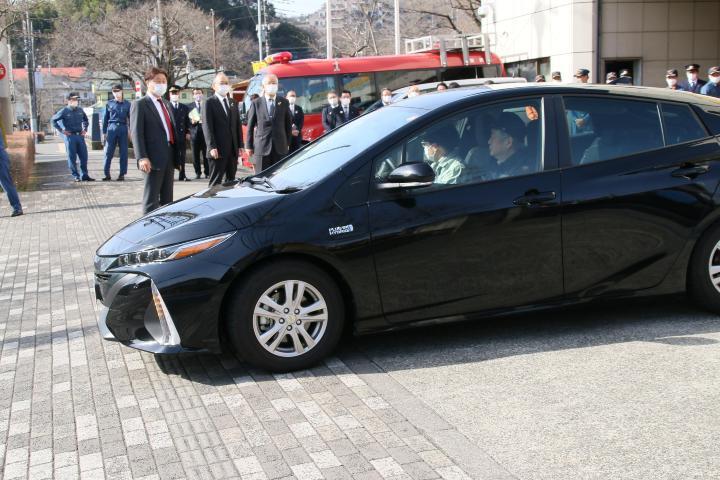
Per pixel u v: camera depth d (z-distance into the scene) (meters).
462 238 4.96
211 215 4.84
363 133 5.42
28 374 5.06
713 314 5.61
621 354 4.91
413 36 43.91
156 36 41.06
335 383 4.64
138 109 9.16
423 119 5.12
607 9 19.53
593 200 5.15
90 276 7.83
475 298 5.07
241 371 4.91
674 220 5.30
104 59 42.16
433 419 4.09
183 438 3.98
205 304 4.64
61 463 3.77
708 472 3.43
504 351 5.07
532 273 5.12
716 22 19.92
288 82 19.08
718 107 5.63
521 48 22.02
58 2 53.62
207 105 11.76
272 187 5.28
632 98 5.46
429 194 4.95
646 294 5.38
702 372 4.56
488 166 5.10
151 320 4.76
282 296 4.80
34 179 18.59
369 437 3.90
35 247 9.58
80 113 17.62
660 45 19.83
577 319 5.68
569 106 5.33
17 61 86.19
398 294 4.93
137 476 3.60
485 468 3.54
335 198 4.85
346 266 4.80
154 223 5.15
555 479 3.42
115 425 4.18
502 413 4.12
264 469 3.61
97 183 17.25
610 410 4.10
